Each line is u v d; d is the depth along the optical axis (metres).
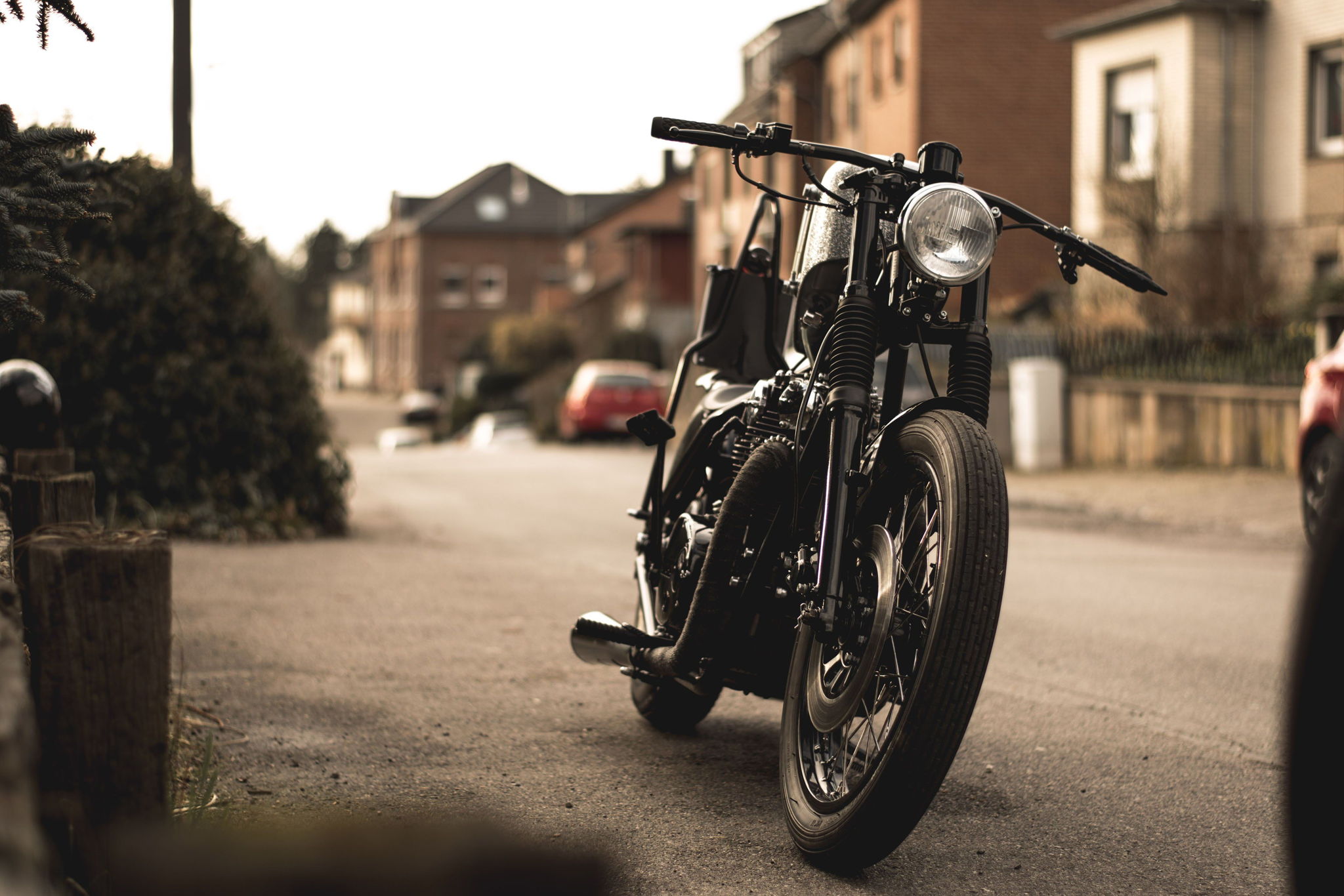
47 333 9.47
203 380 9.96
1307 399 9.52
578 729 4.52
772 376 4.46
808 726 3.40
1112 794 3.88
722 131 3.32
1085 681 5.60
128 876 1.67
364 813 3.44
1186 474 15.99
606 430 30.67
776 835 3.40
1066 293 23.77
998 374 19.58
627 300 56.41
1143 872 3.20
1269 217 22.38
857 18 32.56
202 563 8.61
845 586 3.21
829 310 3.77
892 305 3.32
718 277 4.52
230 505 10.24
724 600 3.55
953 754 2.80
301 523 10.61
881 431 3.23
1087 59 24.86
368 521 12.37
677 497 4.38
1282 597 8.12
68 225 3.55
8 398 5.93
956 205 3.01
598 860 1.69
